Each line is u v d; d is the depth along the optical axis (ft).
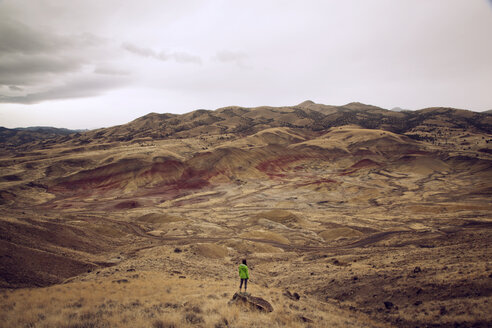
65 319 41.42
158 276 97.55
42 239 169.99
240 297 54.19
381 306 75.36
